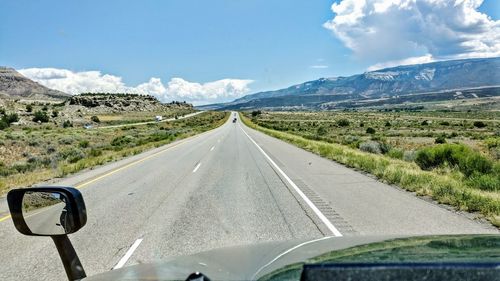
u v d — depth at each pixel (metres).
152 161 22.53
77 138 57.56
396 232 7.49
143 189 13.18
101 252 6.64
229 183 14.10
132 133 73.56
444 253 1.92
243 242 7.07
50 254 6.72
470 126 94.69
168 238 7.40
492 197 9.94
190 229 8.02
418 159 18.39
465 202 9.73
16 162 29.58
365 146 29.83
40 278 5.60
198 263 2.46
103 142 53.00
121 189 13.28
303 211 9.50
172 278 2.16
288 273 1.89
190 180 14.98
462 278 1.28
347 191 12.27
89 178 16.14
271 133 56.91
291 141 39.19
